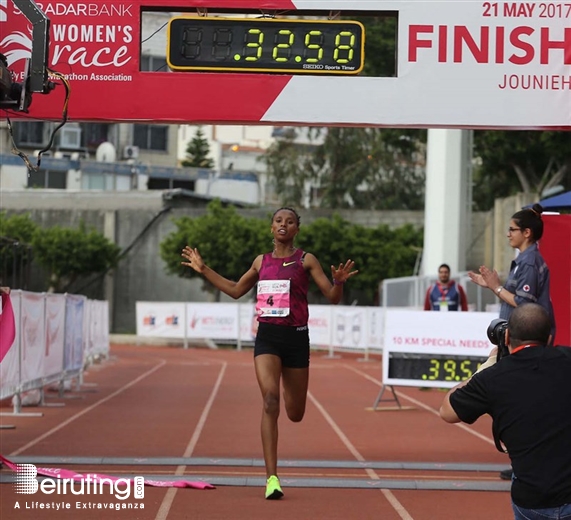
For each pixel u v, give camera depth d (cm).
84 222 4509
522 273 777
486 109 928
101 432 1122
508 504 739
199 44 930
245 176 6225
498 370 454
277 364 754
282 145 4991
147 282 4472
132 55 931
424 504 735
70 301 1564
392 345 1400
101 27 930
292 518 681
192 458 922
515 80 929
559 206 1100
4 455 930
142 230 4488
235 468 877
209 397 1611
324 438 1102
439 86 929
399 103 930
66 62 929
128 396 1612
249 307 3531
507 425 444
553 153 3291
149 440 1056
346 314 3028
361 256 4147
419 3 930
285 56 931
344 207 4962
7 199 4641
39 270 4369
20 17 925
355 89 930
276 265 760
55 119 930
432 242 2678
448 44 930
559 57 928
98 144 6359
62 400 1516
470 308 2270
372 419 1305
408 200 4944
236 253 4028
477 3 928
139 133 6512
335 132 4881
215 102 929
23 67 927
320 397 1652
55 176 5603
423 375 1389
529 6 928
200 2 930
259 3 930
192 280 4431
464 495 772
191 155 7856
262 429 747
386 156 4878
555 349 456
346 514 696
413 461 938
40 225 4612
